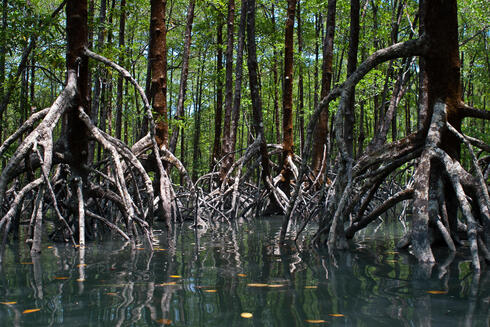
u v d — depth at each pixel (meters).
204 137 26.48
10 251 3.98
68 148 4.96
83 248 4.13
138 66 16.69
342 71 18.62
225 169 9.93
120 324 1.60
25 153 3.99
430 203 3.89
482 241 3.30
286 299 1.99
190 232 6.02
